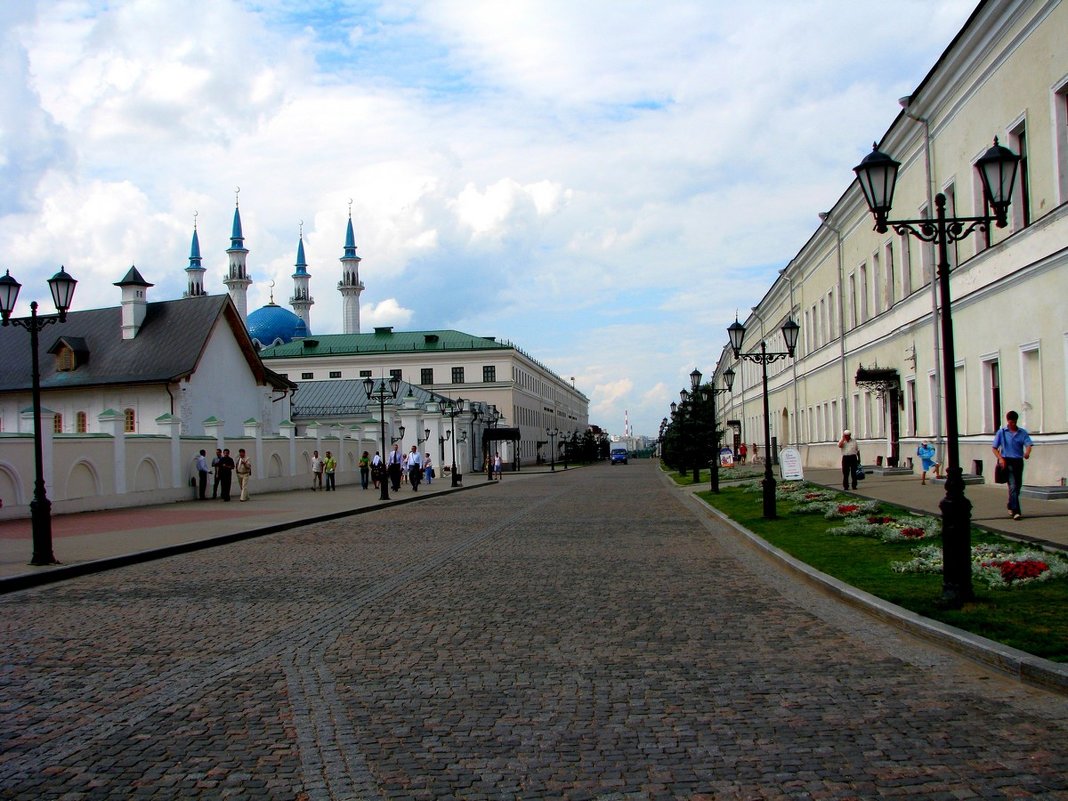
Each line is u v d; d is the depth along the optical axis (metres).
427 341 104.25
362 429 52.47
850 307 40.50
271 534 21.08
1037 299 21.03
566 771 5.18
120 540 18.52
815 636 8.68
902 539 14.47
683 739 5.71
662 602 10.70
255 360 49.47
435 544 17.92
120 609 10.91
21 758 5.54
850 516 18.59
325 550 17.28
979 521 15.66
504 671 7.50
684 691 6.81
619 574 13.12
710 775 5.08
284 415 58.53
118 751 5.64
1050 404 20.45
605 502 31.16
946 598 9.33
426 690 6.96
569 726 6.01
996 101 22.97
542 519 23.89
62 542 18.27
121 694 6.96
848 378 41.00
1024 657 7.02
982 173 9.82
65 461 26.72
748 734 5.78
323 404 73.44
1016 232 21.81
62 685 7.25
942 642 8.08
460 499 35.56
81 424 44.38
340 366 102.44
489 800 4.79
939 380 27.84
